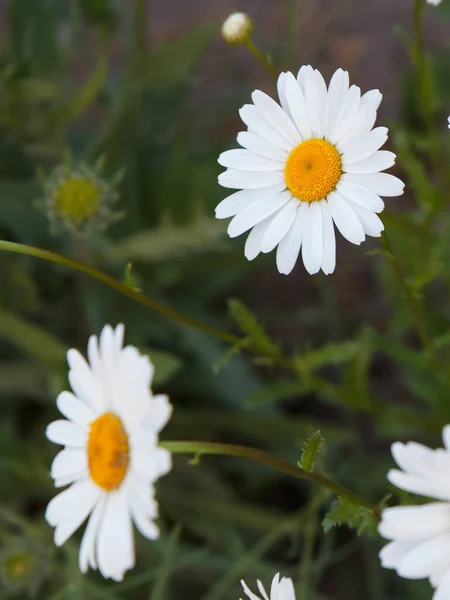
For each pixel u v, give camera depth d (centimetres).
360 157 49
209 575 62
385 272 63
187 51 67
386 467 63
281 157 49
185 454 64
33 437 66
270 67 55
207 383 66
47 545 60
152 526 45
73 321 69
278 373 70
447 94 69
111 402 47
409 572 44
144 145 72
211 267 68
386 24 82
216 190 67
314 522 58
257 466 65
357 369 58
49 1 67
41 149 68
